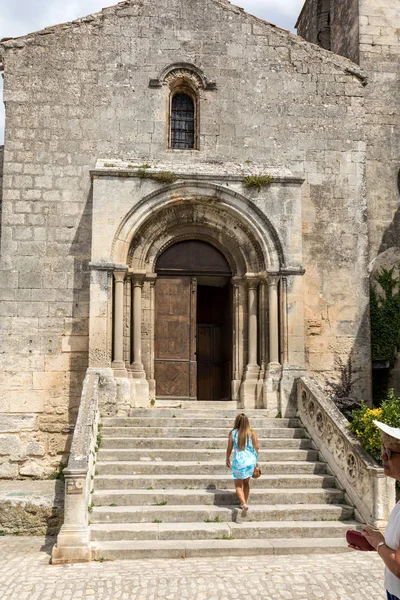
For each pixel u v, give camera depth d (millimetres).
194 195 14430
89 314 13859
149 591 7797
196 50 15484
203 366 16938
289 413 13891
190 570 8602
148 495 10672
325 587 7938
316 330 15102
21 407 14016
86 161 14852
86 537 9297
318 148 15602
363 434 10953
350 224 15508
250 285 14859
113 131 15000
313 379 13719
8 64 14922
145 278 14758
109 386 13469
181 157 15102
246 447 10586
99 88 15078
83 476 9539
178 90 15703
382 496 10133
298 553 9523
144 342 14656
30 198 14609
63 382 14172
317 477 11516
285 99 15641
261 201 14562
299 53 15836
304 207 15398
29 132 14789
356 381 15086
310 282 15227
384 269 16062
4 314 14211
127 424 13047
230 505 10750
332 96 15820
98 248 13984
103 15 15305
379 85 16797
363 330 15258
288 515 10523
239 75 15562
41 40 15062
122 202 14172
